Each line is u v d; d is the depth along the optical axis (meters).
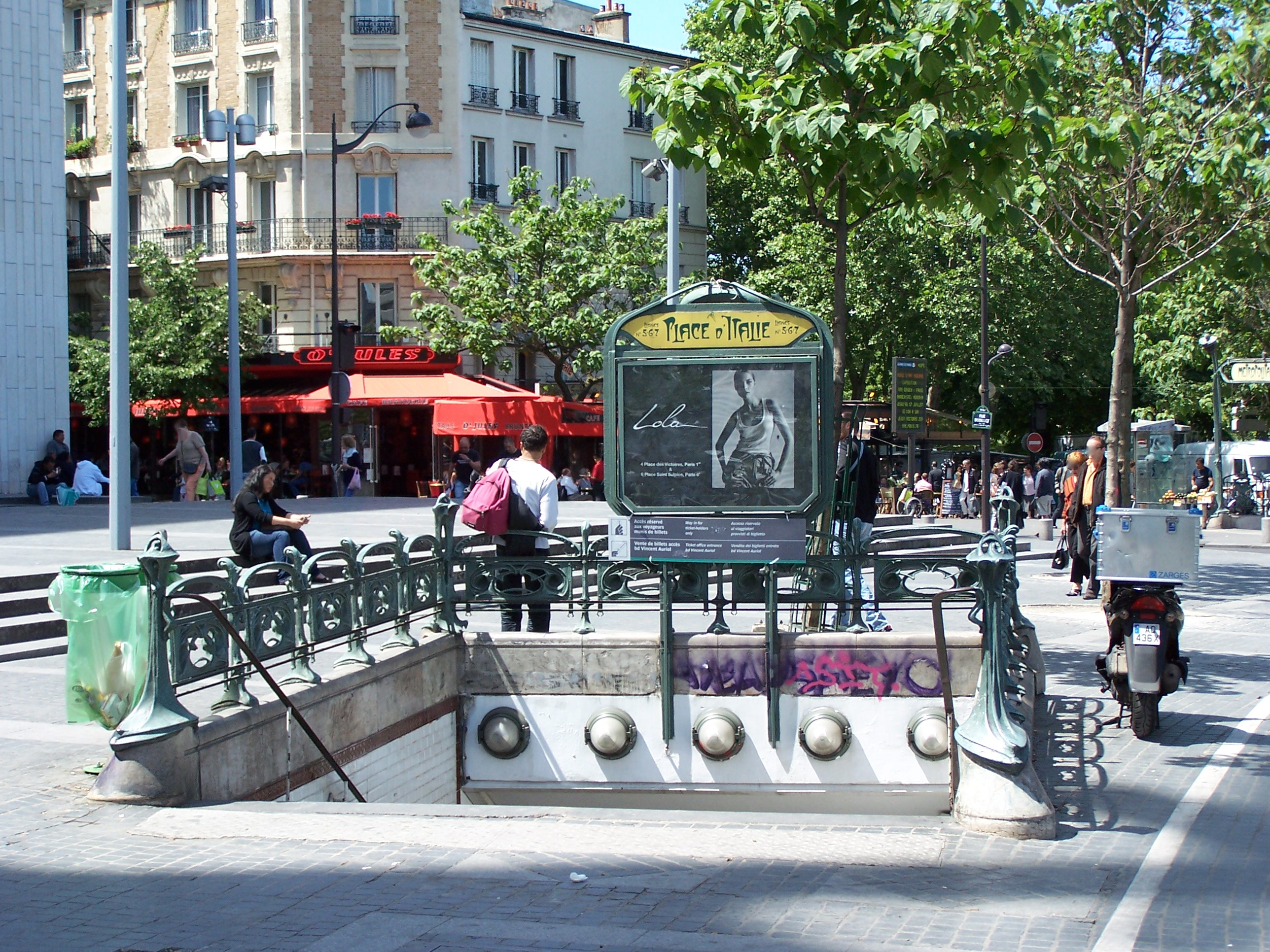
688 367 8.20
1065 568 19.70
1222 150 12.56
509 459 9.71
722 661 8.98
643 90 9.38
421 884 5.15
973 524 32.84
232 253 26.91
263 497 12.62
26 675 9.76
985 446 31.95
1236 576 18.98
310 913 4.82
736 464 8.19
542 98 42.59
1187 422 49.06
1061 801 6.71
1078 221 14.65
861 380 44.16
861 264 39.41
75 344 37.72
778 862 5.51
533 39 42.28
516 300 36.94
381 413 39.72
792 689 8.93
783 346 8.09
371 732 8.16
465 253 37.47
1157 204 13.37
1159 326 38.47
